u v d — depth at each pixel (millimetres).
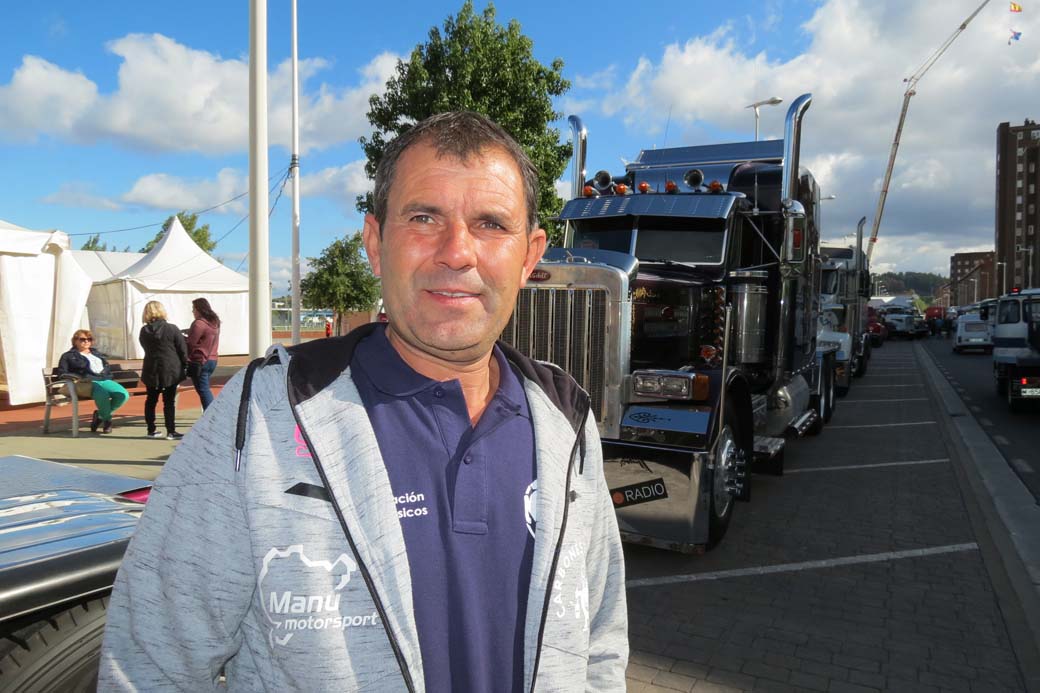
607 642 1413
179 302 20672
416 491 1110
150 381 9125
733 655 3834
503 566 1136
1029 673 3652
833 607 4445
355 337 1229
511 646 1121
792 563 5195
